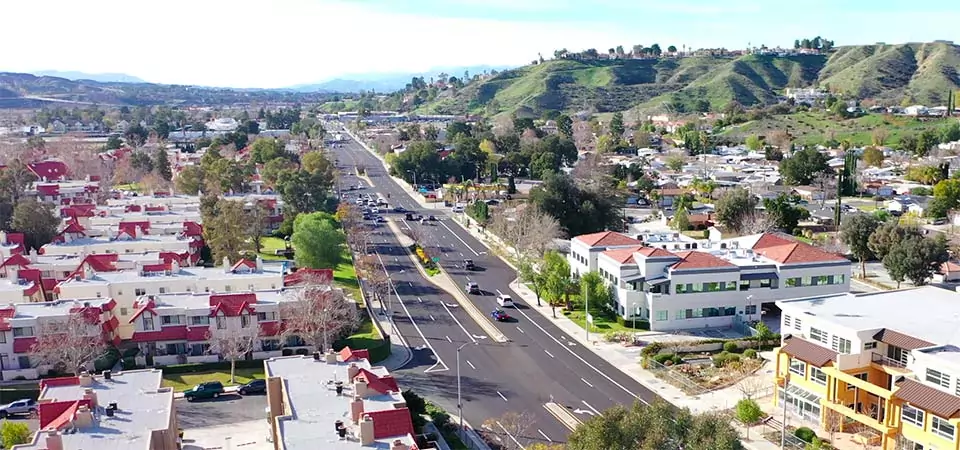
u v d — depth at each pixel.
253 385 104.62
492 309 145.62
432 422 91.31
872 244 161.50
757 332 120.50
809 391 92.75
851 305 100.88
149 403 76.31
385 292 157.75
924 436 77.69
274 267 141.00
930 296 104.69
